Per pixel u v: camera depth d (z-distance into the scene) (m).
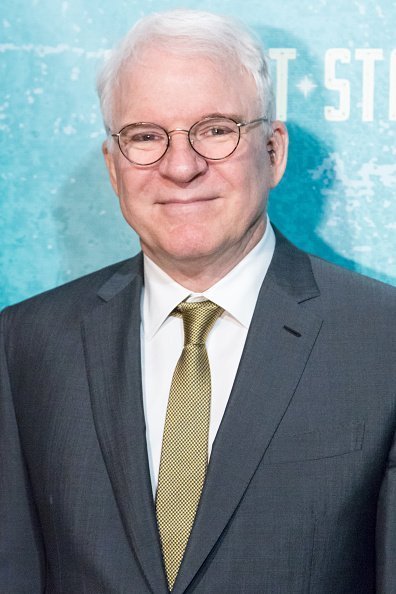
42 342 1.19
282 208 1.42
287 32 1.38
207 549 1.01
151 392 1.12
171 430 1.07
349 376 1.06
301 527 1.02
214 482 1.02
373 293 1.13
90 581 1.06
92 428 1.11
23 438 1.17
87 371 1.14
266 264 1.15
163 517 1.05
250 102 1.06
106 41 1.41
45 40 1.42
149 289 1.16
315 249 1.42
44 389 1.15
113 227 1.45
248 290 1.12
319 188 1.41
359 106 1.39
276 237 1.21
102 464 1.09
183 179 1.03
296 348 1.07
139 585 1.03
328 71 1.39
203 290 1.13
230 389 1.09
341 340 1.08
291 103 1.39
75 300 1.22
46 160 1.44
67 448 1.11
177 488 1.05
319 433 1.04
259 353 1.07
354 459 1.03
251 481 1.03
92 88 1.42
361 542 1.05
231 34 1.05
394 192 1.40
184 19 1.05
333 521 1.02
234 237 1.07
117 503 1.07
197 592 1.01
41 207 1.45
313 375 1.06
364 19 1.38
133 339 1.13
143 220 1.08
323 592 1.02
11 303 1.46
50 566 1.13
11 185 1.45
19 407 1.18
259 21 1.38
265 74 1.09
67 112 1.43
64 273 1.46
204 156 1.04
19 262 1.46
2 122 1.43
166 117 1.03
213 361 1.11
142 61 1.05
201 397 1.08
